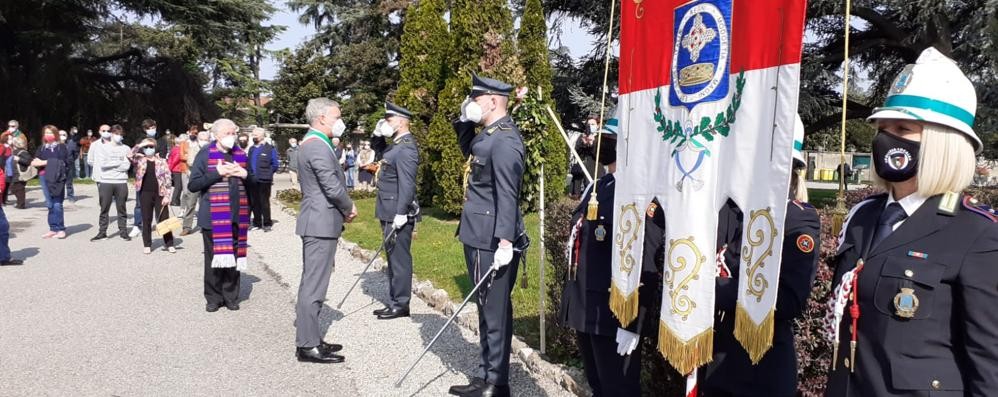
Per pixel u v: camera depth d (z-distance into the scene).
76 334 5.50
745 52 2.38
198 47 34.56
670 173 2.70
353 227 11.70
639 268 2.82
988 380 1.70
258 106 41.31
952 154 1.82
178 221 6.94
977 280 1.73
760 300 2.29
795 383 2.54
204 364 4.81
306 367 4.75
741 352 2.56
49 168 10.68
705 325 2.52
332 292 7.00
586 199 3.40
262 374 4.62
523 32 12.38
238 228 6.25
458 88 12.36
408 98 14.78
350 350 5.12
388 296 6.82
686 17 2.64
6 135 14.34
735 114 2.42
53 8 29.55
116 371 4.65
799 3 2.18
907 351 1.83
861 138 29.61
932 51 1.94
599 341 3.18
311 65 36.66
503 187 3.83
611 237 3.17
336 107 4.92
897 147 1.91
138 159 9.41
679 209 2.63
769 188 2.27
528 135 4.45
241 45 35.66
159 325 5.79
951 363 1.79
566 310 3.32
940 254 1.81
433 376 4.55
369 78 36.66
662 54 2.78
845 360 2.00
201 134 10.48
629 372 3.14
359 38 38.62
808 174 37.00
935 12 13.45
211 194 6.03
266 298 6.80
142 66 33.28
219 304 6.32
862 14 15.35
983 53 12.52
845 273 2.02
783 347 2.53
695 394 2.59
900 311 1.83
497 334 4.04
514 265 4.09
